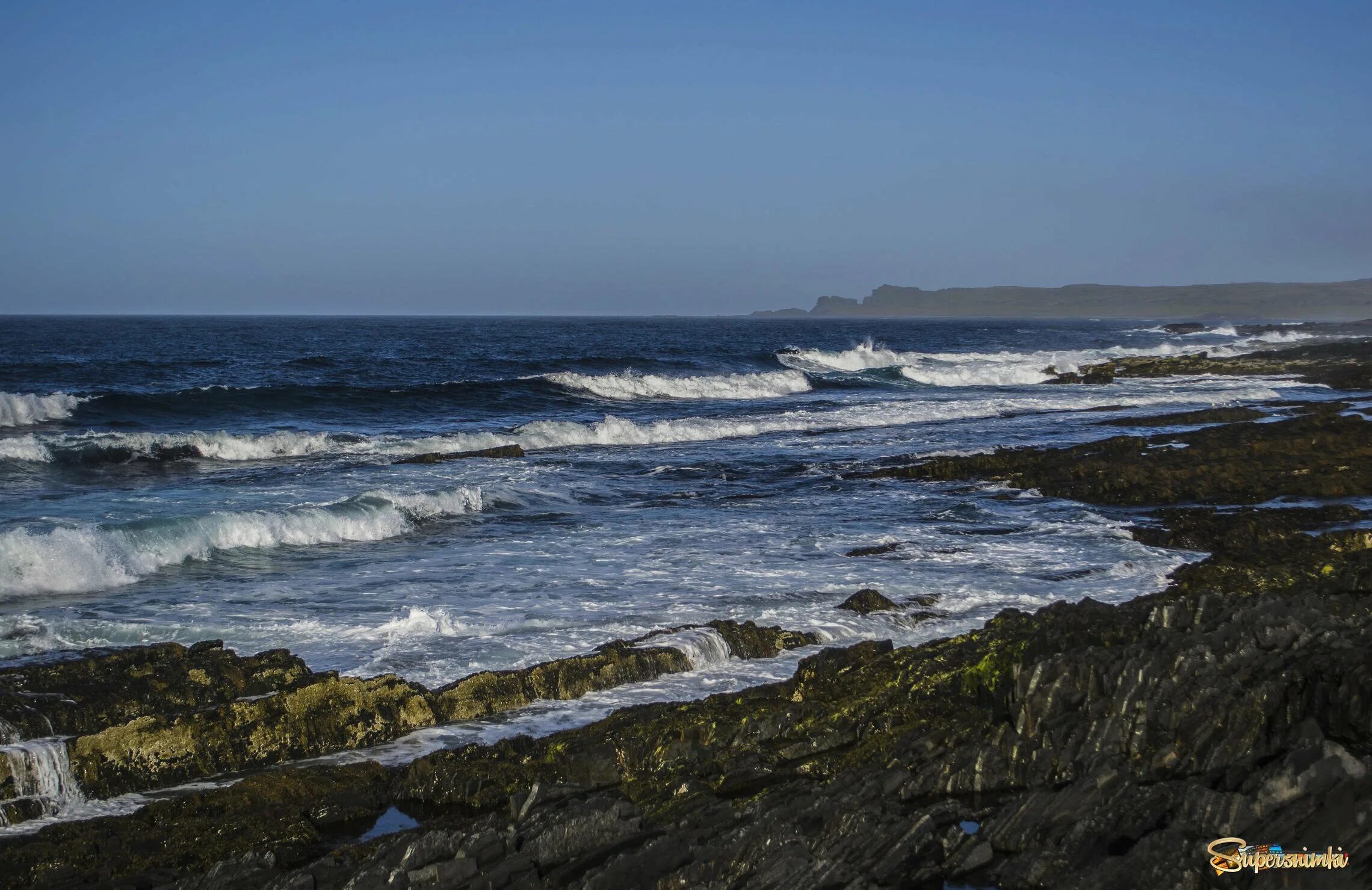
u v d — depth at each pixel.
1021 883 6.27
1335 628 9.08
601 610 12.30
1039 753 7.65
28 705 8.49
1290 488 19.97
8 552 13.11
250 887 6.11
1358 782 6.46
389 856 6.18
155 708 8.77
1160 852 6.00
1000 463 22.53
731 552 15.43
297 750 8.70
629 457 25.20
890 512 18.58
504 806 7.77
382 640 11.14
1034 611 12.23
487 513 18.34
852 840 6.43
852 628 11.73
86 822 7.33
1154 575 14.21
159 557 14.40
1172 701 7.86
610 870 6.00
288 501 18.97
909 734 8.23
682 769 7.91
